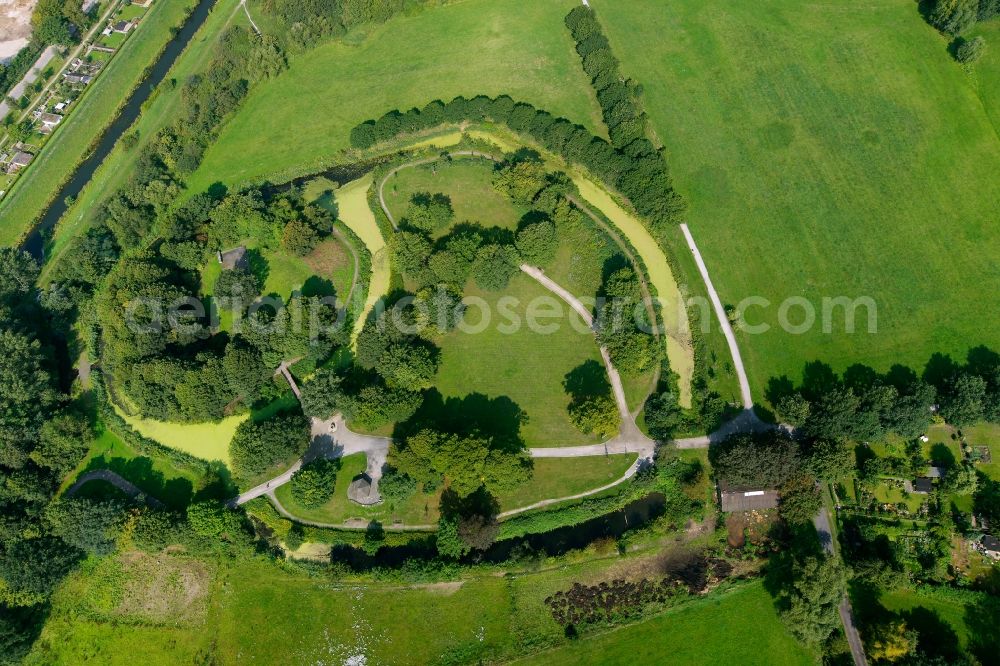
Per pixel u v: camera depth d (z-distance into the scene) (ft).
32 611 482.28
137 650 469.16
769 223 558.97
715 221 565.12
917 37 623.77
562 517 478.18
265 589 478.59
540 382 520.42
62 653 471.62
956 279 517.14
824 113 601.62
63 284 579.07
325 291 567.18
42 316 574.97
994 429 465.88
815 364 502.38
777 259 544.21
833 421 453.58
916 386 458.91
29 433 504.02
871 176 566.77
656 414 486.79
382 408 488.02
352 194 615.98
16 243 637.30
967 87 590.55
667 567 459.32
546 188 567.59
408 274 549.54
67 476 524.93
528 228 538.47
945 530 441.68
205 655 462.60
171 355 526.57
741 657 430.61
